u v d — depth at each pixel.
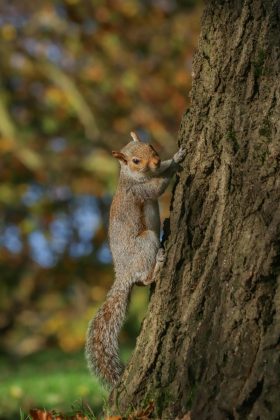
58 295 33.53
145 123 31.75
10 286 33.66
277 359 7.81
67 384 17.39
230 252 8.41
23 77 31.95
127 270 10.57
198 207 8.83
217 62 8.88
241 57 8.68
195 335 8.47
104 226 33.47
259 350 7.95
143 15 33.69
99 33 32.84
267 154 8.39
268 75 8.55
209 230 8.69
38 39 32.22
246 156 8.52
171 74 32.41
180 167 9.13
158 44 33.12
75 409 10.77
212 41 8.98
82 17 33.19
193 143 9.05
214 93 8.88
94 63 32.38
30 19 32.75
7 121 31.00
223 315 8.28
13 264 33.50
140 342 8.98
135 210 10.71
